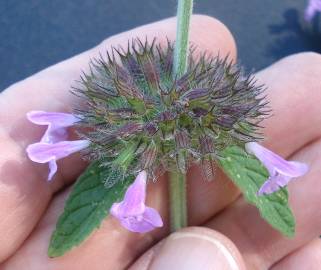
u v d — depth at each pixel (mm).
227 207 110
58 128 85
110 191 84
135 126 77
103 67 88
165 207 104
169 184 96
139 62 84
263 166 86
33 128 96
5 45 151
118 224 99
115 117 79
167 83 83
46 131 88
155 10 156
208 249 90
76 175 102
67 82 101
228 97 80
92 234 97
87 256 97
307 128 107
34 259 96
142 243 103
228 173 85
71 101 100
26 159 94
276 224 85
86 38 153
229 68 84
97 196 84
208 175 82
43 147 80
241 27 156
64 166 99
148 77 82
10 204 92
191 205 107
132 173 80
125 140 78
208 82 81
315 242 110
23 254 96
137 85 83
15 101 97
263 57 155
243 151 86
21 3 155
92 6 156
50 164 80
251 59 154
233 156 86
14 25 153
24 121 96
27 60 150
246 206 109
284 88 106
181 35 82
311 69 107
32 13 154
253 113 82
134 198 76
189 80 80
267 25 157
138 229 75
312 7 151
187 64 85
